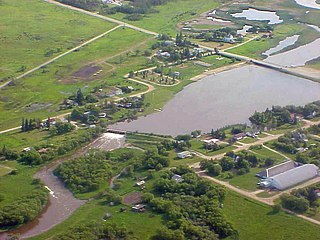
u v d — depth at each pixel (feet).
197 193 617.62
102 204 609.42
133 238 540.11
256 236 549.54
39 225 575.38
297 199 593.01
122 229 547.90
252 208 595.06
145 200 607.78
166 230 541.75
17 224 573.33
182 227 548.31
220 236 547.90
